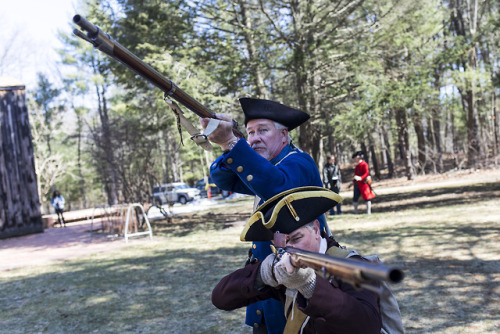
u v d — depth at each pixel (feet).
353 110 48.88
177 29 44.60
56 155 145.38
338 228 35.73
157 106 52.54
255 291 6.05
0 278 29.19
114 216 52.21
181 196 113.50
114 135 61.11
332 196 5.85
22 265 34.35
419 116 73.67
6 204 68.39
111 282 24.67
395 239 27.91
